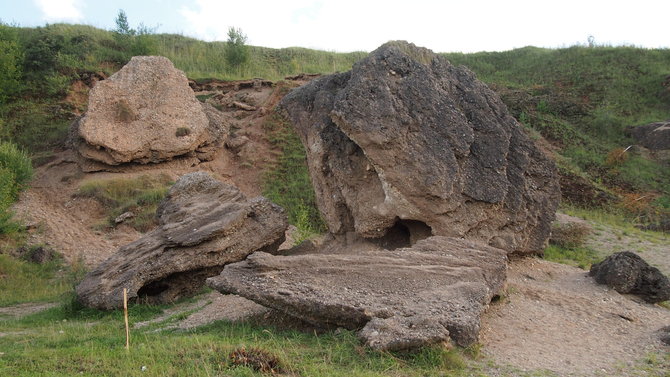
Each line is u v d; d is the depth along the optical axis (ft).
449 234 34.30
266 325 26.45
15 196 61.11
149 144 66.95
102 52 90.22
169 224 38.29
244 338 23.82
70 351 22.80
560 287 34.37
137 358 21.36
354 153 38.04
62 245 54.13
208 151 71.67
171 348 22.24
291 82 85.25
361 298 24.85
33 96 80.28
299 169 71.51
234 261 38.34
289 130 77.87
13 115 77.20
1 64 78.84
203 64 99.66
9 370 20.30
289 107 42.47
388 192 34.76
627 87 90.27
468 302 24.95
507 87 94.94
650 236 54.39
